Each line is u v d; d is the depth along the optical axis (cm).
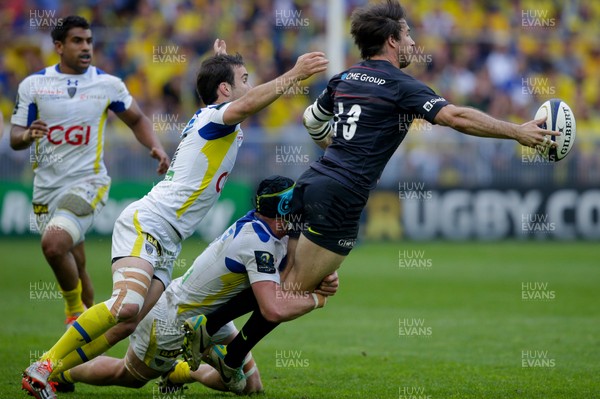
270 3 7938
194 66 7506
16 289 4256
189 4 7906
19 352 2692
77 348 1955
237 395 2152
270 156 6681
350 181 1953
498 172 6869
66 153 2633
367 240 6900
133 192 6406
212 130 2014
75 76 2645
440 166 6894
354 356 2747
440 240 6881
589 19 8688
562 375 2412
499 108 7994
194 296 2030
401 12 2019
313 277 2002
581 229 6875
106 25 7819
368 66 1989
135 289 1928
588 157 6844
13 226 6494
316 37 7862
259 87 1933
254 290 1981
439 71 7962
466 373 2455
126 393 2205
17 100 2647
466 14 8450
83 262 2698
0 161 6481
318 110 2125
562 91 8169
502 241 6875
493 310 3781
